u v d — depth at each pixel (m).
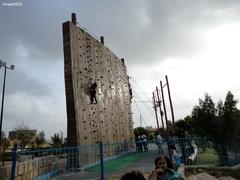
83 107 17.22
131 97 30.91
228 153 15.61
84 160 12.62
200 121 17.00
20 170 8.46
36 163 9.32
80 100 16.97
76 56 17.72
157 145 13.41
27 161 8.88
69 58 16.88
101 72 22.12
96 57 21.58
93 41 21.58
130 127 28.22
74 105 15.99
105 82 22.70
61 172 10.27
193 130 19.33
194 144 14.59
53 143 41.09
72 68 16.72
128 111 28.75
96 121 18.95
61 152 10.37
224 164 14.49
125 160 13.09
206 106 17.12
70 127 15.75
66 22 17.77
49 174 9.84
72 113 15.92
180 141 13.92
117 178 10.48
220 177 12.57
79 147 11.80
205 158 14.67
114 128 22.73
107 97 22.48
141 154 13.23
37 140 49.28
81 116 16.59
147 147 13.40
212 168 13.32
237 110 16.62
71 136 15.54
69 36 17.31
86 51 19.69
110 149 13.94
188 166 12.99
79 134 15.74
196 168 12.94
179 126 34.38
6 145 41.03
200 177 11.61
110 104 22.95
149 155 13.19
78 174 10.95
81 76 17.94
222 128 16.11
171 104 27.66
